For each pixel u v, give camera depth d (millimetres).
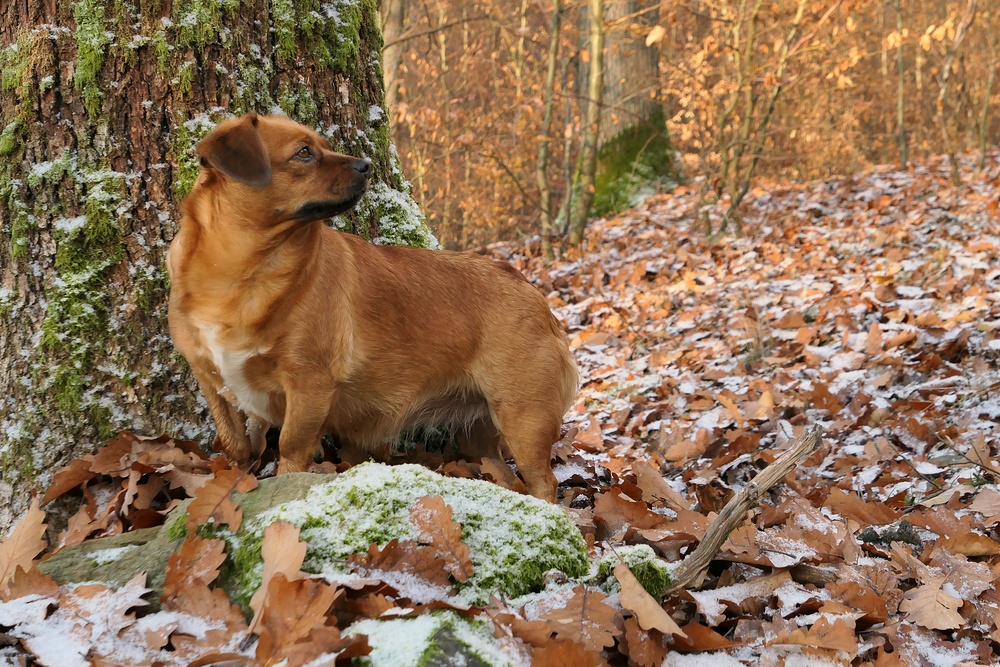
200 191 3482
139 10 3830
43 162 3756
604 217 16219
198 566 2652
